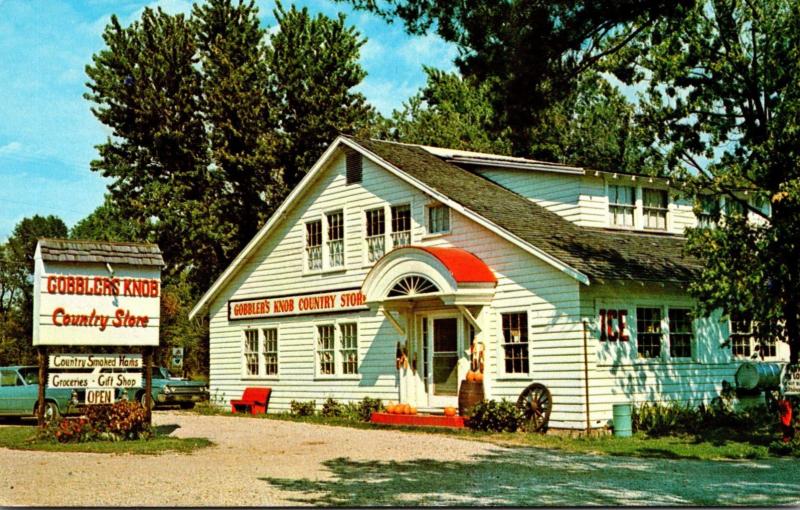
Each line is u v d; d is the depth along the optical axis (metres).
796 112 20.64
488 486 13.07
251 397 30.64
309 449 18.25
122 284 19.94
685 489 12.79
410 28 17.45
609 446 18.53
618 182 25.89
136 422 19.81
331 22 44.25
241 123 41.16
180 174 41.12
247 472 14.61
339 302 28.08
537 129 19.25
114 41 41.28
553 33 17.34
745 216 20.23
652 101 24.66
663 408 22.09
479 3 17.06
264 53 43.88
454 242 24.58
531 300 22.30
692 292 19.17
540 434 20.97
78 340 19.38
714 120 24.44
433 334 25.08
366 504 11.39
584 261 21.58
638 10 17.86
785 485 13.18
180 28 41.75
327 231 28.88
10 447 18.50
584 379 21.00
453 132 53.00
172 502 11.48
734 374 24.61
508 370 22.86
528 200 26.88
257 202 42.78
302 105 43.22
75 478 13.80
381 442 19.52
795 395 18.75
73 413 21.48
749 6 23.44
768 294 18.70
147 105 40.50
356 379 27.28
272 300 30.62
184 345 58.62
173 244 41.47
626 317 22.11
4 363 48.81
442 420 22.62
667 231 26.88
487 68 17.62
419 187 25.19
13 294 87.94
